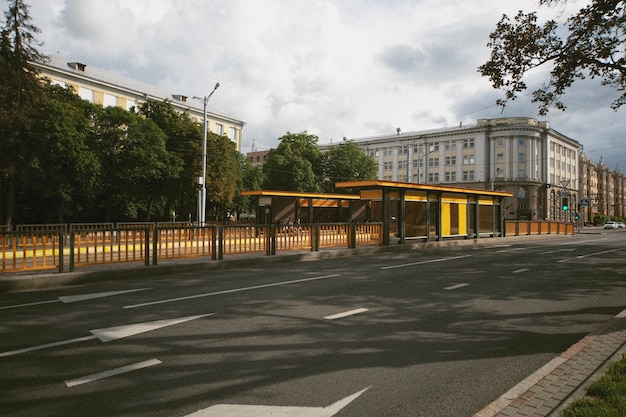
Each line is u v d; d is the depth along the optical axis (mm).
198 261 12016
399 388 3967
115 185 32406
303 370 4383
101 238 11852
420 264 13320
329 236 16219
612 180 126938
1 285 8570
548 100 13641
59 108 25547
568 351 4801
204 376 4211
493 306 7363
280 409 3516
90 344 5215
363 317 6535
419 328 5957
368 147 87312
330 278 10336
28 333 5688
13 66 24281
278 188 48750
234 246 13234
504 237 27375
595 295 8406
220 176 36375
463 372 4367
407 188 19781
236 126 66562
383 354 4891
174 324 6102
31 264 10555
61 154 25188
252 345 5168
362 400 3709
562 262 14188
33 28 25188
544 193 72750
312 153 53500
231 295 8195
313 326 6004
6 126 23922
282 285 9312
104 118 30641
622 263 13977
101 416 3387
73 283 9500
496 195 26719
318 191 49562
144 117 36031
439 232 21984
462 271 11703
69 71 44844
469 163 73750
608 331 5574
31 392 3844
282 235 14617
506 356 4852
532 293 8562
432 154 78375
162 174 33375
